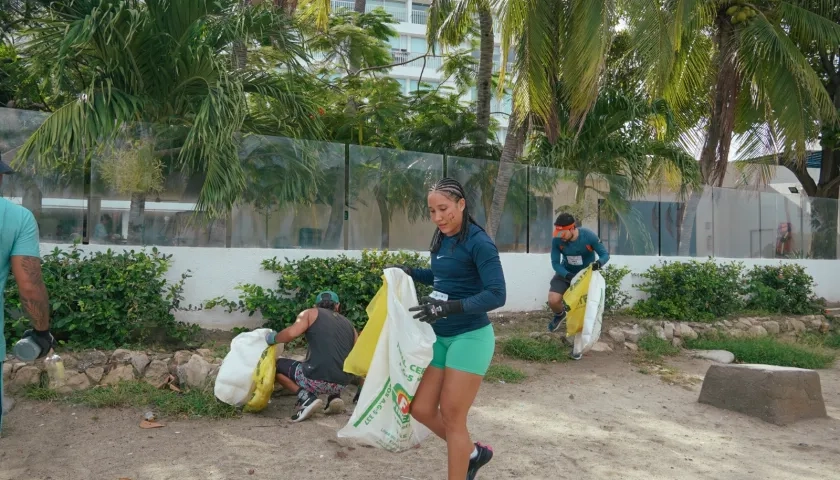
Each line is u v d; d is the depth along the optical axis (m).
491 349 3.39
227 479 3.96
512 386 6.50
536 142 11.59
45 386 5.41
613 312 9.72
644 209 11.03
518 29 9.03
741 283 11.25
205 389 5.50
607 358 7.97
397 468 4.22
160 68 7.26
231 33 7.35
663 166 11.27
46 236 6.73
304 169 7.82
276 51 8.45
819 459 4.83
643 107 10.73
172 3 7.05
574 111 9.27
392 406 3.39
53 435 4.62
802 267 12.23
